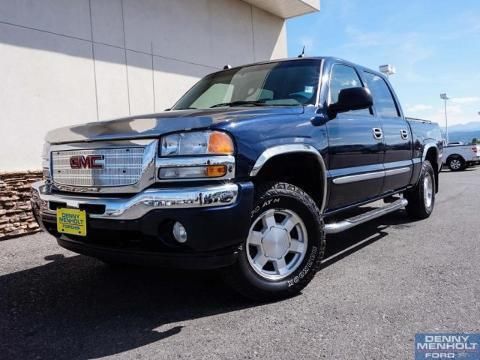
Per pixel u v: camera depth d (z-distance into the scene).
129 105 7.72
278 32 11.93
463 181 12.95
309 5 11.04
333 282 3.55
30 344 2.63
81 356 2.47
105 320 2.96
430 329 2.68
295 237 3.33
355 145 4.03
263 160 2.89
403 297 3.20
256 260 3.11
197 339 2.63
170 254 2.71
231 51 10.21
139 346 2.57
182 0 8.86
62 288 3.62
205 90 4.46
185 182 2.68
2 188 5.55
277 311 3.00
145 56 8.03
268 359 2.37
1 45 5.86
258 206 3.03
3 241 5.43
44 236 5.69
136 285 3.65
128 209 2.69
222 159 2.69
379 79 5.25
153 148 2.73
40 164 6.33
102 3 7.25
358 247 4.68
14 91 6.02
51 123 6.48
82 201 2.91
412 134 5.51
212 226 2.63
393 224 5.90
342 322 2.80
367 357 2.36
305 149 3.29
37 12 6.29
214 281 3.67
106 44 7.32
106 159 2.91
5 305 3.27
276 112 3.26
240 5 10.53
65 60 6.68
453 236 5.12
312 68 4.02
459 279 3.57
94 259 4.46
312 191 3.66
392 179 4.91
